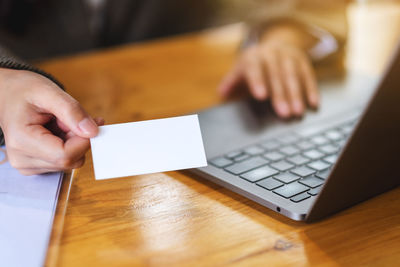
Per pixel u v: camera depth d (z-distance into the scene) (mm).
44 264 357
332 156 526
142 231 406
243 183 466
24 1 1228
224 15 1431
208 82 866
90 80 880
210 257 366
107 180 503
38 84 465
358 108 688
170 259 364
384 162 401
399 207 437
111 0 1320
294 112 676
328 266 354
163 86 845
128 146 419
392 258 364
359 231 400
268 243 384
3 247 376
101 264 359
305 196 436
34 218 422
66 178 506
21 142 446
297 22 980
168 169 414
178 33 1410
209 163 515
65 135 456
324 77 840
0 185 484
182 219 425
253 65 802
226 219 423
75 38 1295
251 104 718
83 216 433
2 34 1229
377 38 1090
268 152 541
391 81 321
